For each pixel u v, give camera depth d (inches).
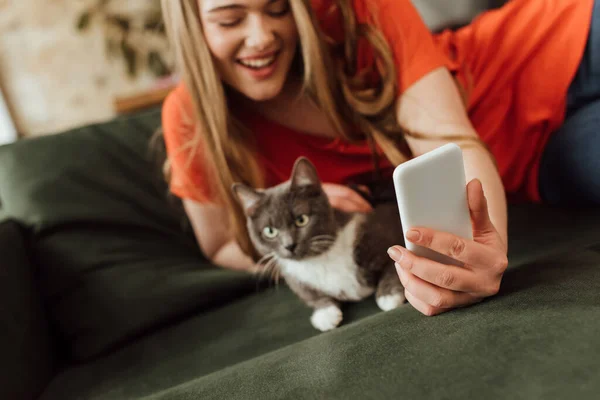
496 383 18.1
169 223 48.1
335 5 40.4
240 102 44.8
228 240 47.7
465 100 43.9
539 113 44.9
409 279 25.1
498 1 61.4
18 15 107.6
